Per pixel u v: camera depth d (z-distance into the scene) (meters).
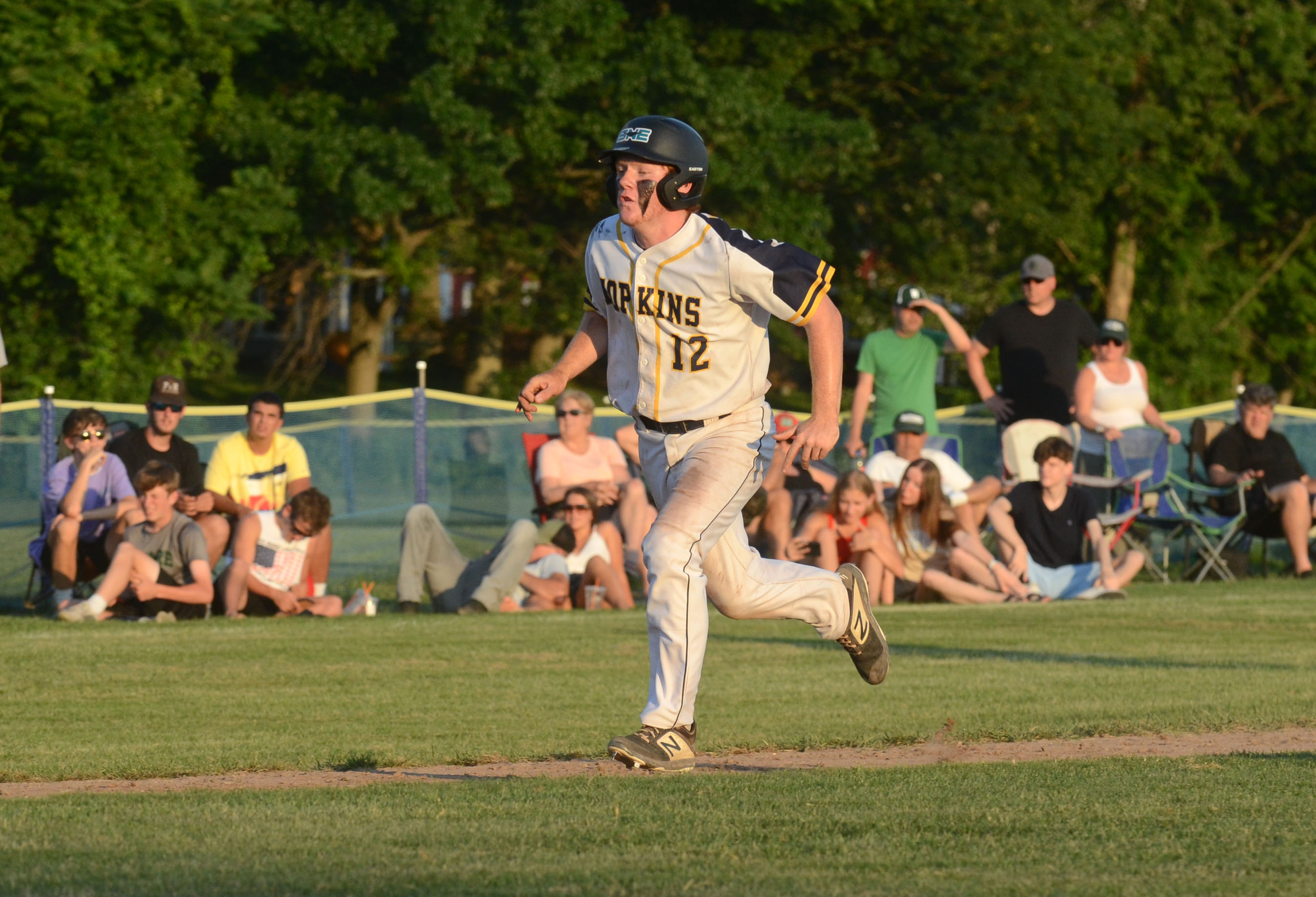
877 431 46.19
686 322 15.40
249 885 10.43
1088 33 75.38
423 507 37.62
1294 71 78.56
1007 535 39.28
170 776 16.81
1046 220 75.00
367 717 21.05
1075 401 45.53
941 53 73.94
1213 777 15.27
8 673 25.25
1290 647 29.20
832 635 17.05
